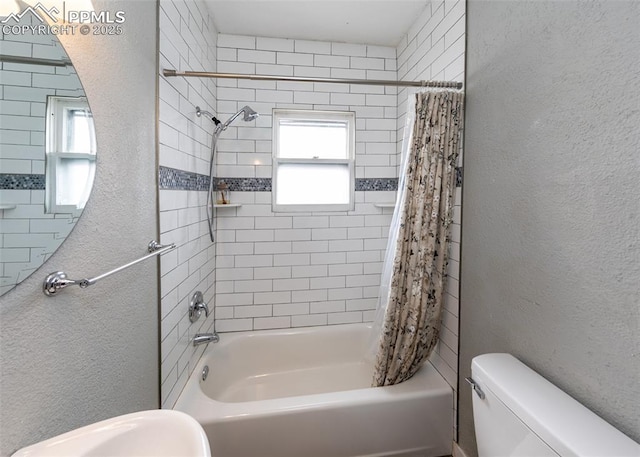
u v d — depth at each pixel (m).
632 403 0.69
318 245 2.23
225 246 2.13
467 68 1.38
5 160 0.53
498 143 1.16
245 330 2.17
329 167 2.27
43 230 0.61
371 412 1.38
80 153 0.71
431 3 1.74
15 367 0.55
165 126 1.21
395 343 1.50
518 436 0.81
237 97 2.10
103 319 0.82
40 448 0.56
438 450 1.47
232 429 1.28
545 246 0.94
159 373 1.16
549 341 0.93
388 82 1.50
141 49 1.01
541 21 0.95
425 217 1.45
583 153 0.81
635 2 0.67
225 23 1.97
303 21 1.96
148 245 1.07
